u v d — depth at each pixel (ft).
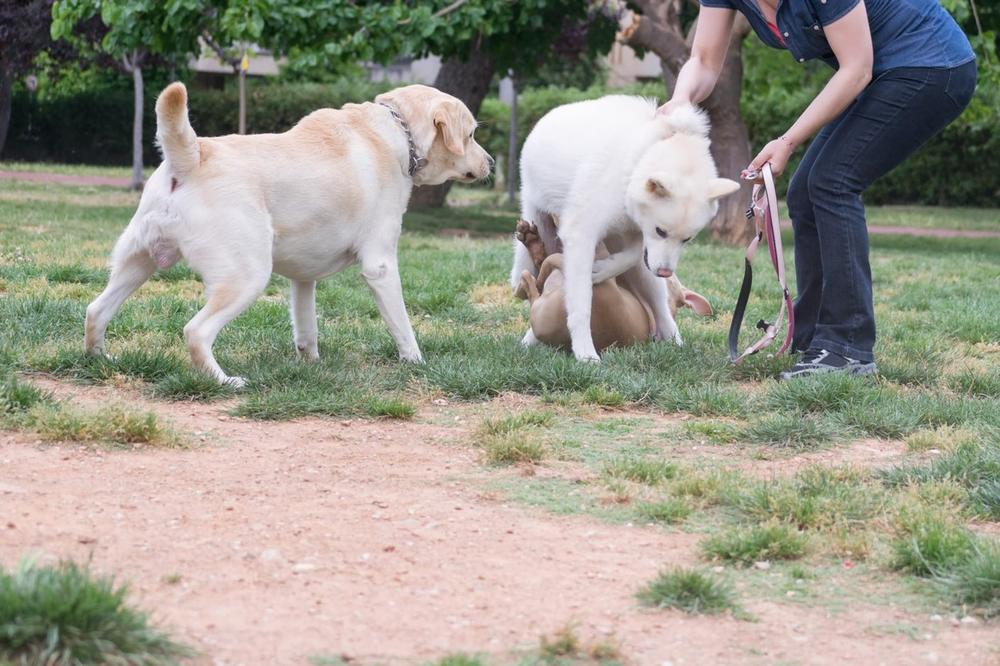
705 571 13.65
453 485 16.88
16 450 17.06
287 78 145.07
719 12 25.94
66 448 17.35
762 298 39.78
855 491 16.85
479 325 31.86
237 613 11.79
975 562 13.47
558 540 14.71
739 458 19.24
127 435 17.93
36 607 10.37
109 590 10.97
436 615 12.09
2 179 99.25
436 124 23.98
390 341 26.53
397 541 14.28
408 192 24.40
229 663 10.63
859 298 25.31
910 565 14.03
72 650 10.18
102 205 71.87
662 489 17.06
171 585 12.40
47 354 23.00
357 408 20.84
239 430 19.39
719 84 66.74
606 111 25.59
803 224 27.04
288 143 22.43
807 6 24.13
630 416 22.00
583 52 101.09
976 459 18.24
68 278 35.73
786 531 14.71
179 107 20.29
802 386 22.79
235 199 21.31
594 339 27.02
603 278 25.96
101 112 142.10
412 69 189.37
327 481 16.72
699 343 28.22
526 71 75.92
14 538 13.39
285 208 22.16
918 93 24.53
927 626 12.46
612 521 15.60
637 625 12.13
